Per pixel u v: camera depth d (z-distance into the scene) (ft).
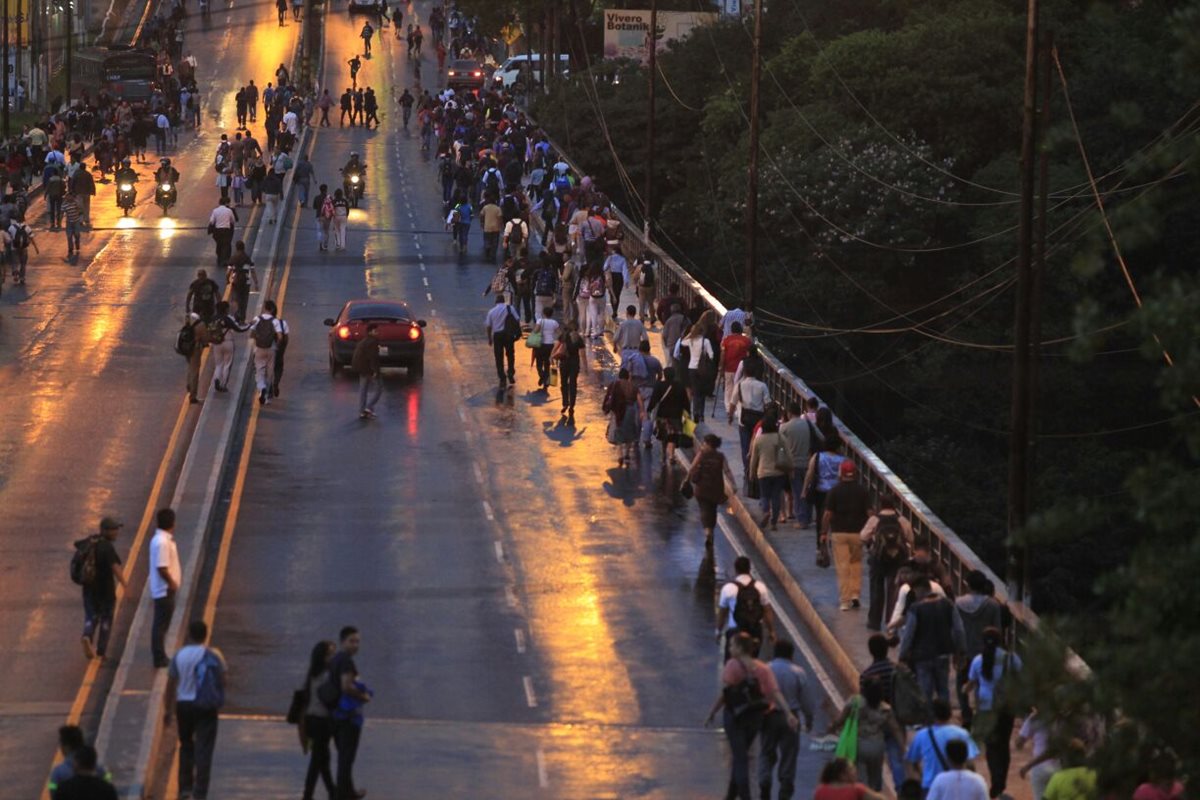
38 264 529.86
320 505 312.50
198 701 180.55
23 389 386.32
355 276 534.78
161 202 622.95
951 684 213.05
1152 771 98.78
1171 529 100.22
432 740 209.15
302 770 196.13
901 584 213.25
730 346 346.54
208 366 414.41
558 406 386.93
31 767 195.00
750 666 176.96
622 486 326.44
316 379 408.05
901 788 150.61
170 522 224.33
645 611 260.21
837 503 249.14
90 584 229.86
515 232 533.96
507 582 273.13
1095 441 614.34
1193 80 100.12
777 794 191.42
